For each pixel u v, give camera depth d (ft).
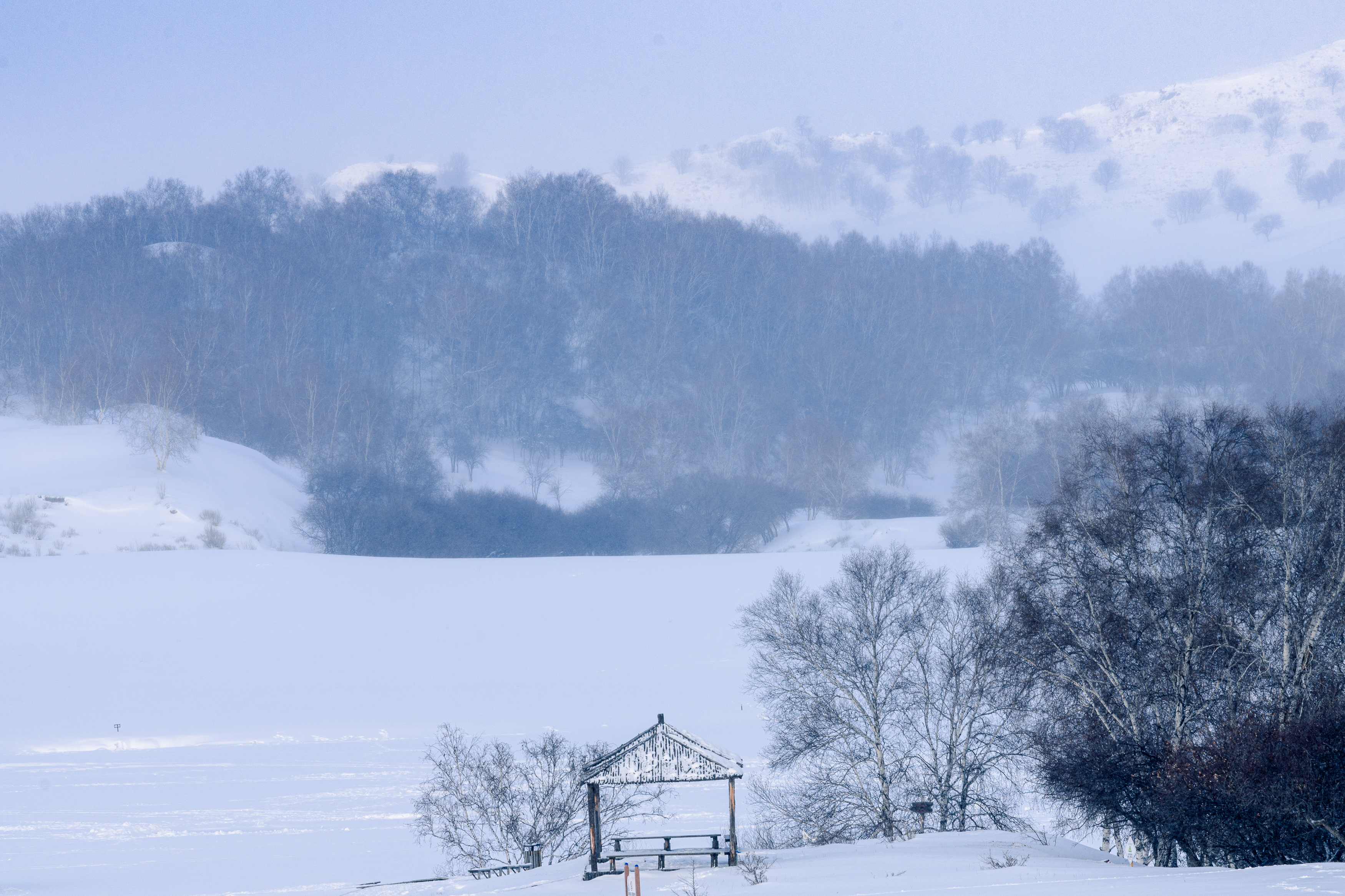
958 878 126.72
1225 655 165.27
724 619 433.07
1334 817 133.90
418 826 220.84
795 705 216.95
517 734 304.09
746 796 242.99
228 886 178.60
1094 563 181.88
